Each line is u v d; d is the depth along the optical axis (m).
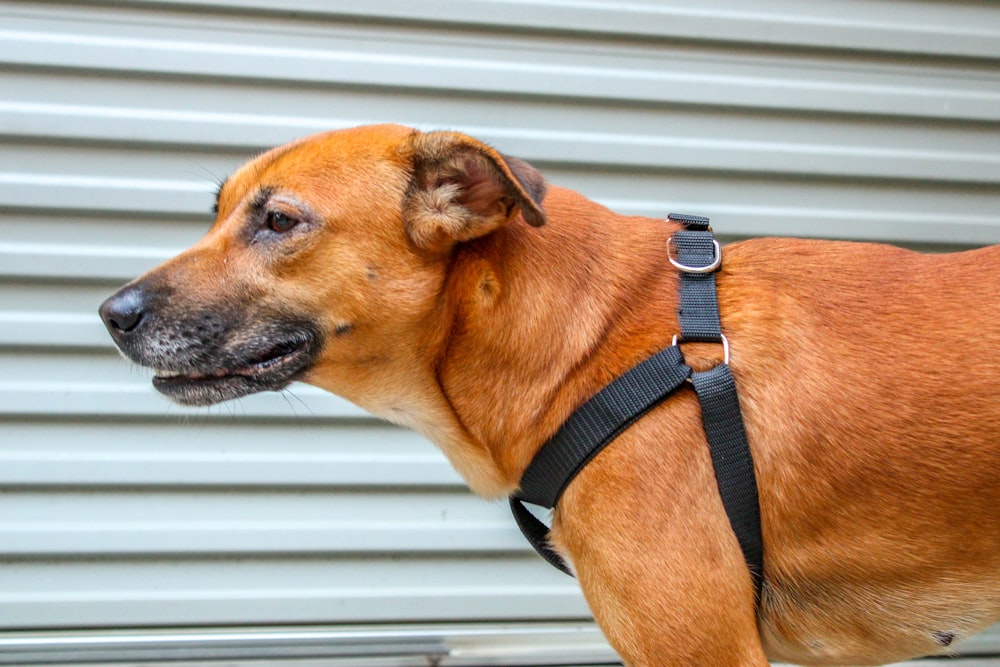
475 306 1.14
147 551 1.48
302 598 1.50
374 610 1.51
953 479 1.09
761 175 1.56
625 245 1.16
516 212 1.12
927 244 1.58
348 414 1.51
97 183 1.46
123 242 1.47
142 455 1.48
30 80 1.45
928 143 1.57
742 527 1.09
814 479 1.10
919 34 1.56
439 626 1.53
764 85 1.55
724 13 1.54
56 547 1.46
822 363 1.10
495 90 1.52
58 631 1.47
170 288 1.16
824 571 1.12
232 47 1.48
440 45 1.51
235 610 1.49
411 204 1.14
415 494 1.52
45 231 1.46
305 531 1.50
